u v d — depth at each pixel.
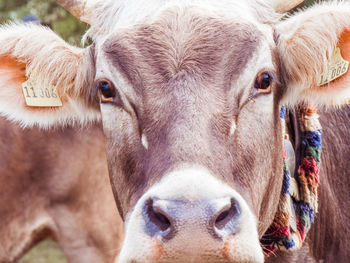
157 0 2.84
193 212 2.21
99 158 5.32
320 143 3.37
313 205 3.33
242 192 2.58
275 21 3.04
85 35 3.27
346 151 3.96
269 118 2.78
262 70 2.70
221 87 2.55
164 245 2.24
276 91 2.91
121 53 2.70
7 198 5.30
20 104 3.40
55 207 5.36
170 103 2.50
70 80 3.30
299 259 3.47
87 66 3.25
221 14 2.73
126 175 2.76
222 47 2.61
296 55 3.00
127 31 2.73
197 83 2.53
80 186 5.33
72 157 5.31
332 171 3.87
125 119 2.73
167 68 2.58
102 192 5.35
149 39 2.66
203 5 2.77
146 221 2.33
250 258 2.32
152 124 2.53
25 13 8.98
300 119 3.37
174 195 2.24
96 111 3.42
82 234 5.38
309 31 2.95
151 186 2.41
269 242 3.21
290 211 3.21
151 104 2.55
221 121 2.50
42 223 5.40
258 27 2.76
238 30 2.67
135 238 2.33
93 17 3.22
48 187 5.33
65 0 3.31
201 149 2.37
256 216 2.74
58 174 5.31
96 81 2.87
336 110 4.00
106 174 5.35
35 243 5.54
